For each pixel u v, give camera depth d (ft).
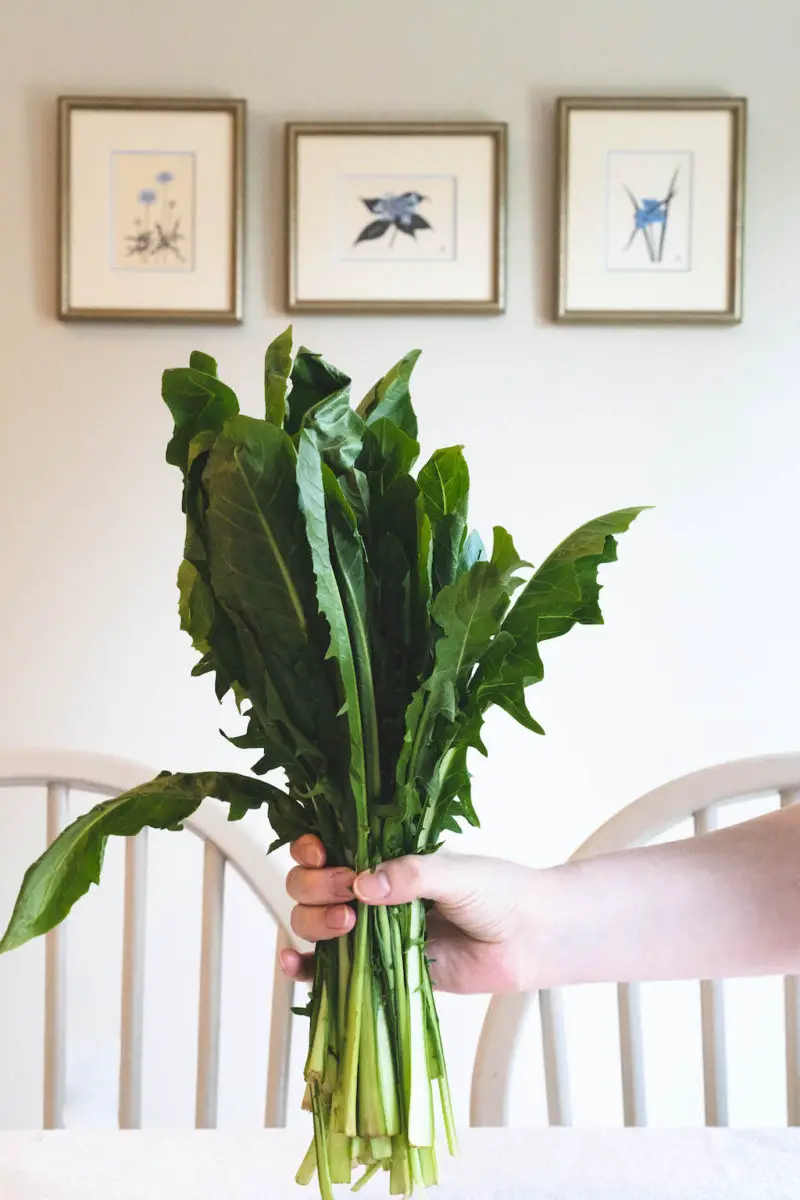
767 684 4.84
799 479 4.81
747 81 4.76
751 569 4.83
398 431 1.93
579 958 2.49
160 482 4.83
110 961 4.83
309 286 4.73
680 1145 2.53
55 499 4.81
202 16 4.76
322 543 1.70
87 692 4.83
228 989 4.83
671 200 4.71
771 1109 4.81
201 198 4.72
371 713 1.86
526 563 1.69
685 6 4.75
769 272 4.79
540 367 4.79
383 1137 1.87
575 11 4.74
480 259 4.72
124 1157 2.47
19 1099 4.83
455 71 4.76
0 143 4.76
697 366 4.81
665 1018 4.83
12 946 1.95
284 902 3.21
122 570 4.83
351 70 4.76
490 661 1.92
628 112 4.70
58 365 4.79
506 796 4.83
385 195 4.71
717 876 2.52
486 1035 3.09
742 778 3.18
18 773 3.31
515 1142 2.54
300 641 1.83
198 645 1.94
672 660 4.83
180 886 4.83
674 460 4.82
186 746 4.83
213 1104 3.18
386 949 1.91
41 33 4.76
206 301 4.73
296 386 1.98
